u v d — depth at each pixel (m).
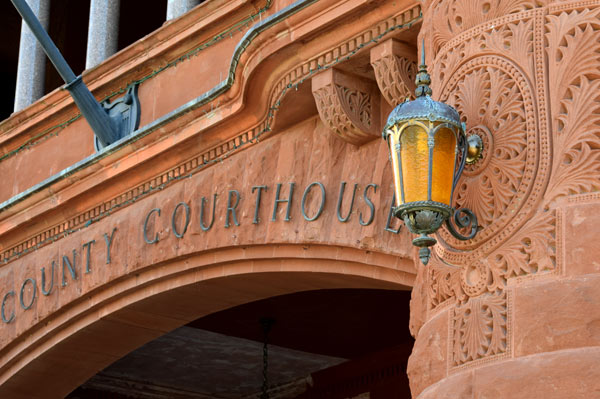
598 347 6.27
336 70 9.51
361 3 8.93
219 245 11.09
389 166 9.49
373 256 9.66
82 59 19.72
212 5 11.59
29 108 14.01
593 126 6.69
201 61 11.95
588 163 6.64
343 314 15.90
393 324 16.03
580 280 6.43
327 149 10.14
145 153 11.86
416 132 6.77
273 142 10.74
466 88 7.25
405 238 9.24
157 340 17.52
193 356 18.25
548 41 6.97
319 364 18.16
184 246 11.54
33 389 14.39
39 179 14.02
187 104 11.12
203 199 11.38
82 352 13.72
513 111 6.96
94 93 13.17
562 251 6.56
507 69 7.07
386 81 9.09
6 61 20.84
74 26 19.73
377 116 9.67
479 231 6.95
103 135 12.62
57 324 13.42
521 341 6.52
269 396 19.38
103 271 12.65
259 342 17.34
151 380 19.31
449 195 6.78
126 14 20.09
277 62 9.87
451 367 6.89
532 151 6.82
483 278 6.86
